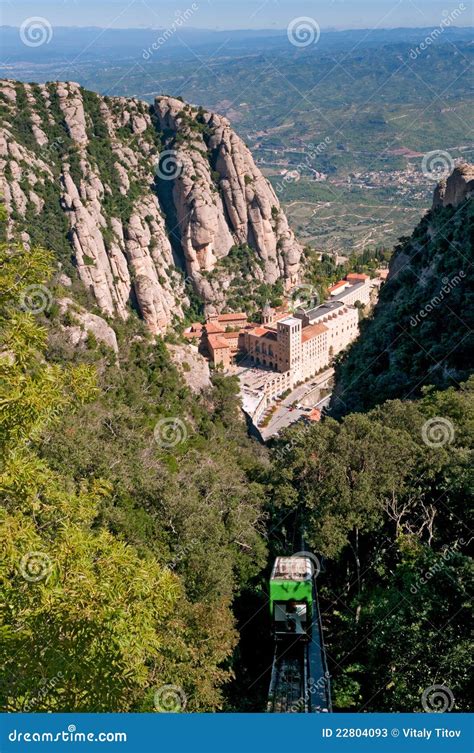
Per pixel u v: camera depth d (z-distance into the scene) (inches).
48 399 780.0
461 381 2564.0
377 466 1683.1
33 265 829.2
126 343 4099.4
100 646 742.5
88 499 903.1
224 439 3740.2
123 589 783.1
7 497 814.5
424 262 3649.1
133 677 796.0
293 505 1950.1
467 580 1161.4
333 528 1632.6
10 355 831.1
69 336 3312.0
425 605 1143.6
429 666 1114.7
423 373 2834.6
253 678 1616.6
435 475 1692.9
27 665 721.6
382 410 1968.5
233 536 1861.5
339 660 1558.8
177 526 1766.7
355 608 1654.8
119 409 2635.3
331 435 1820.9
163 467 2224.4
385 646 1200.2
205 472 2113.7
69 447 1854.1
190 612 1385.3
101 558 815.7
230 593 1669.5
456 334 2800.2
